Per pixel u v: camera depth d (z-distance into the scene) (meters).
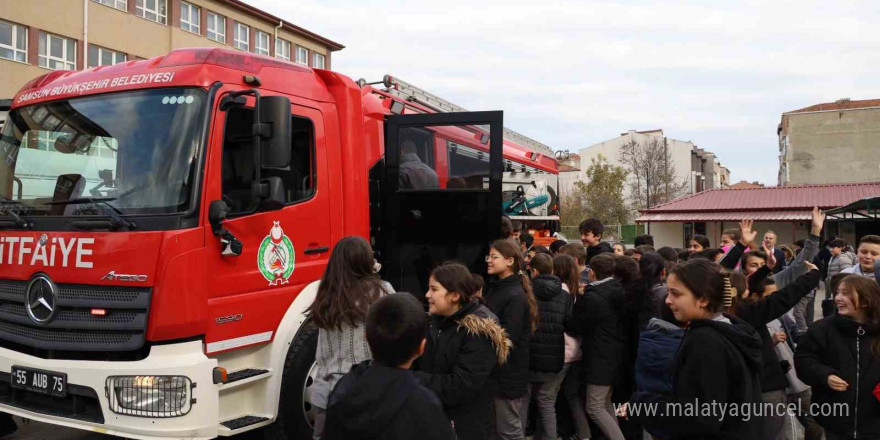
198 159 4.52
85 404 4.45
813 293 8.39
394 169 6.64
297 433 5.09
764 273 5.19
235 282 4.69
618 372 5.41
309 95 5.55
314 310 3.79
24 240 4.75
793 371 5.37
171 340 4.32
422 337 2.53
